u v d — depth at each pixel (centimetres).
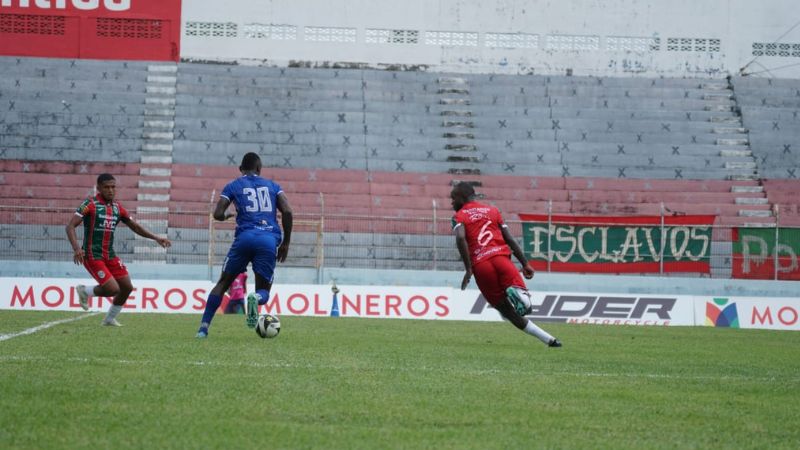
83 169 4612
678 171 4884
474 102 5206
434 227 3956
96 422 796
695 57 5488
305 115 5006
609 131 5094
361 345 1678
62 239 4178
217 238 4188
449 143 4941
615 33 5469
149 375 1091
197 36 5300
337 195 4438
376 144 4888
